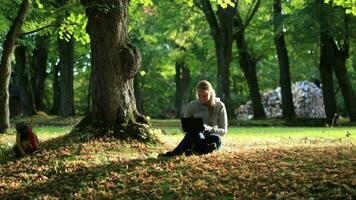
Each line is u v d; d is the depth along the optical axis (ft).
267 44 125.18
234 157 35.27
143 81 176.04
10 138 56.03
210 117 37.68
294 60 155.63
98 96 45.70
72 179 33.99
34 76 145.38
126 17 46.88
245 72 127.03
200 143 36.83
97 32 45.57
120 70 45.75
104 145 42.70
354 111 112.37
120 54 45.65
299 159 33.65
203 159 34.73
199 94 37.22
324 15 105.40
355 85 168.86
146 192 30.04
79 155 40.06
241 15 128.77
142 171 33.27
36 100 144.36
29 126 42.52
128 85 46.50
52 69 166.20
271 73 174.50
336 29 106.83
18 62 125.39
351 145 41.98
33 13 69.56
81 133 44.73
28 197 31.50
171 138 55.36
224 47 114.42
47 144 44.09
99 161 37.88
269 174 30.27
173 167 33.37
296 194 26.78
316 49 123.95
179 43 133.90
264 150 38.68
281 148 40.11
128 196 29.91
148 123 46.62
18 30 62.28
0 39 91.50
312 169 30.66
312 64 146.00
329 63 114.93
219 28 116.78
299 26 108.27
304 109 148.25
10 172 37.42
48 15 57.47
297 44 113.80
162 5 122.93
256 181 29.50
